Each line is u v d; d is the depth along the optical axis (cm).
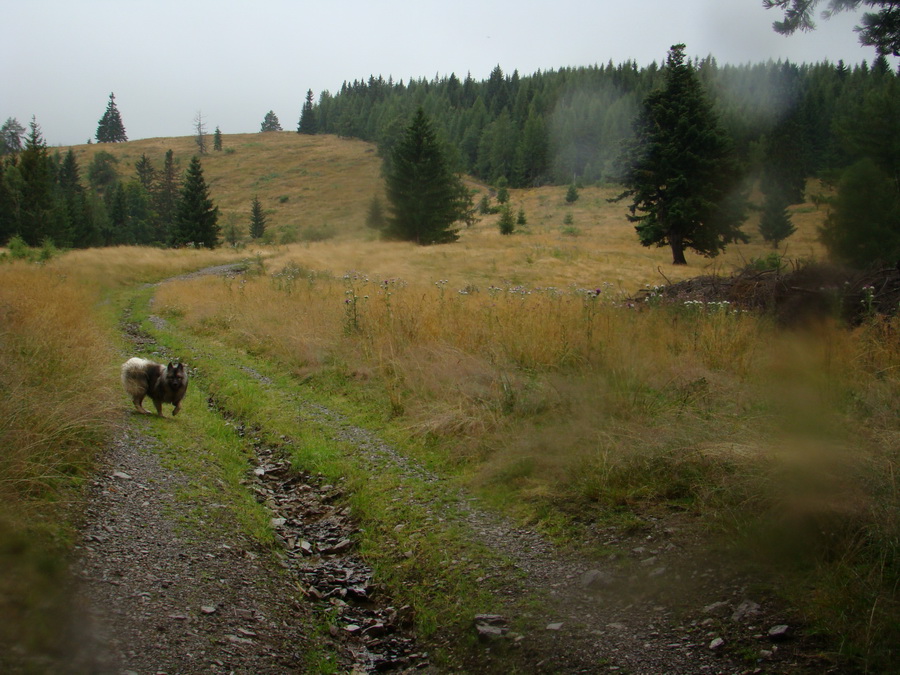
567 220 7169
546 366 889
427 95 16150
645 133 3653
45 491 450
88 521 432
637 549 427
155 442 643
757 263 1617
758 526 405
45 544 377
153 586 373
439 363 894
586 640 342
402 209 4962
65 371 726
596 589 391
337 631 386
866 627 308
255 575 424
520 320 1070
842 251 1484
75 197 6781
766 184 5619
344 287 1795
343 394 903
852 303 1059
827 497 404
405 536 495
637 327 1029
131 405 773
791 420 543
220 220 9806
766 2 755
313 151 14388
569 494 522
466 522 506
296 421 793
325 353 1080
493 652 347
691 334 1015
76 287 1908
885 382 687
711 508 455
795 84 9544
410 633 389
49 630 305
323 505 579
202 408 848
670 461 523
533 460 582
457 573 432
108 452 577
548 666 327
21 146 9894
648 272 3048
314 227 8106
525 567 429
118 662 297
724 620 340
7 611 309
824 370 685
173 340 1379
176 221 5797
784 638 316
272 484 629
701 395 707
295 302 1572
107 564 384
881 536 364
